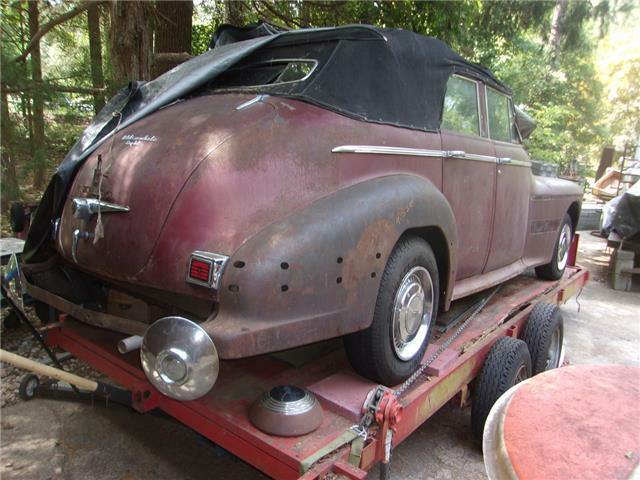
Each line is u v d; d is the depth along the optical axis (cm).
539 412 126
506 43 1255
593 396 134
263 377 248
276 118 227
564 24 1290
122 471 266
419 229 268
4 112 452
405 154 269
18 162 468
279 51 279
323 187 224
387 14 732
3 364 355
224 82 288
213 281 189
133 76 486
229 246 195
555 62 1426
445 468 289
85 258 235
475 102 354
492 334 317
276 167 214
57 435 292
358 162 242
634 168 1523
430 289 275
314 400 210
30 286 273
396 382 252
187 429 306
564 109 1495
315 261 203
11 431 292
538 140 1413
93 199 230
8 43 512
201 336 175
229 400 223
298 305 199
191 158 213
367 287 222
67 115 518
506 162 371
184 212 204
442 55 313
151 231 208
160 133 235
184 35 660
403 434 226
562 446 113
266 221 203
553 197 468
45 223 271
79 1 634
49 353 288
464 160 322
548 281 499
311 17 770
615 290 738
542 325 354
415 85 288
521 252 427
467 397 309
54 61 761
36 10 701
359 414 211
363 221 221
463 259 333
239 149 212
